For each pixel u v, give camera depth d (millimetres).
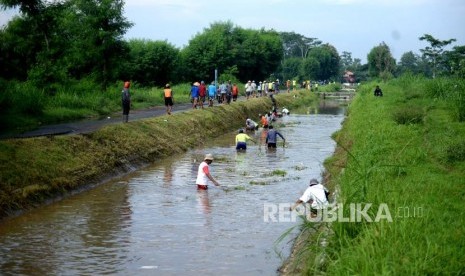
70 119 31953
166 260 12539
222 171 24547
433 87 42594
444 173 16078
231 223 15789
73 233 14641
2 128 26109
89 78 45000
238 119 47062
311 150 31750
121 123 28500
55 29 42562
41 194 17812
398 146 19656
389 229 9484
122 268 11953
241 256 12859
